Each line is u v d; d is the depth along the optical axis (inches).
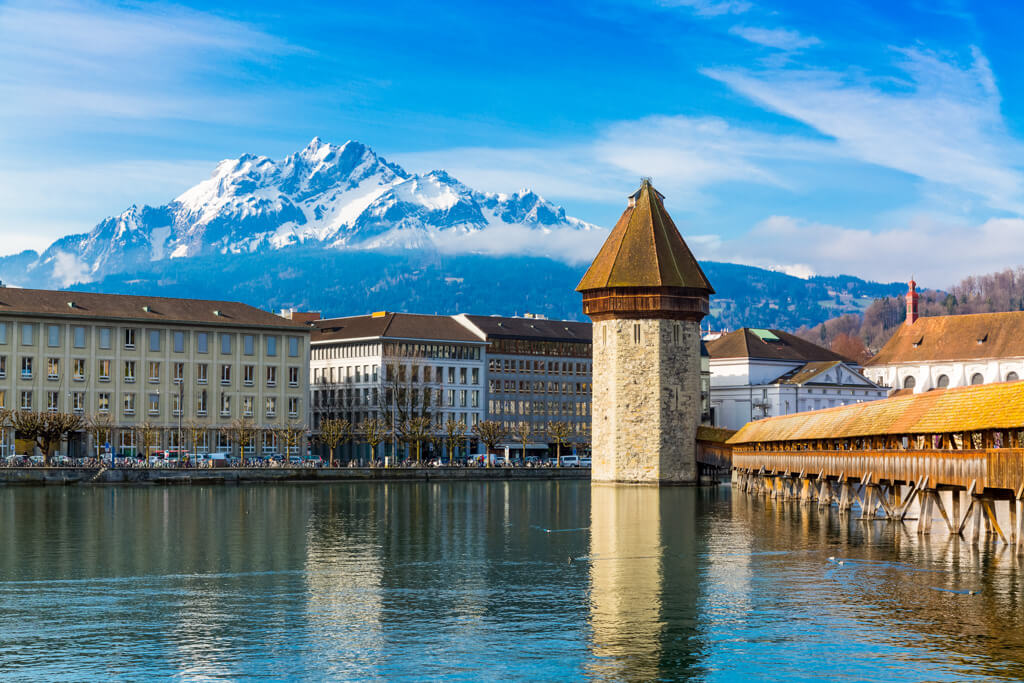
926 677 1419.8
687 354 5738.2
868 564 2247.8
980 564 2217.0
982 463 2379.4
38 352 6200.8
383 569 2267.5
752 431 4950.8
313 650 1567.4
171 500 4264.3
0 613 1809.8
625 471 5693.9
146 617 1779.0
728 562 2330.2
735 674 1448.1
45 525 3164.4
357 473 5989.2
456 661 1509.6
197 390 6594.5
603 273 5782.5
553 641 1614.2
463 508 3892.7
